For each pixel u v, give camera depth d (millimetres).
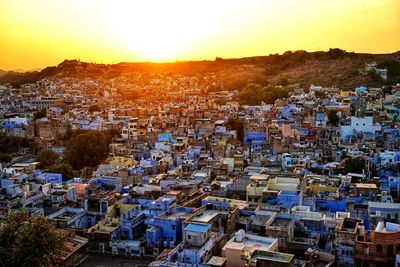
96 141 177375
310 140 168625
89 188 120250
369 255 75062
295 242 83125
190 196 110875
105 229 100562
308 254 77500
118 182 123812
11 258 80500
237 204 102188
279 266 67438
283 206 98812
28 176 131250
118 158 154250
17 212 96000
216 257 80250
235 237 82875
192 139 184500
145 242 97000
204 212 97312
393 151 144375
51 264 84688
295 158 142375
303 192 109125
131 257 95625
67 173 148000
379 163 135875
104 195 111250
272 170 131375
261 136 189500
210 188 118500
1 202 107125
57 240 86500
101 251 98125
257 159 150750
